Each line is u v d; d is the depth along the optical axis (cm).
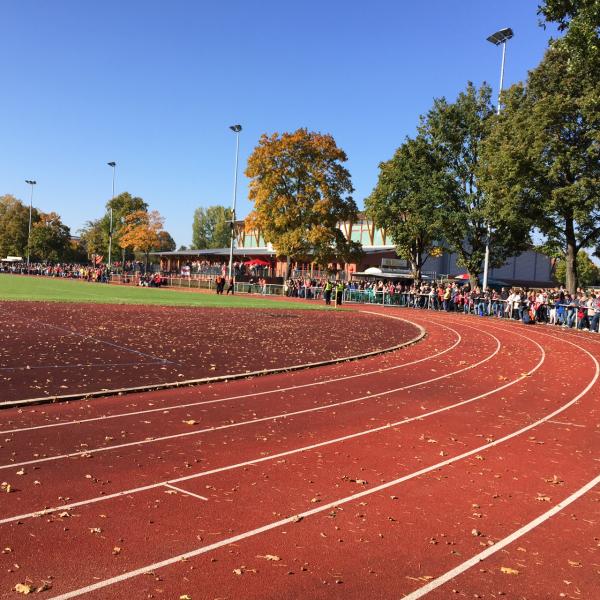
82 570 457
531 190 3481
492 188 3753
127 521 550
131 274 7638
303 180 5238
